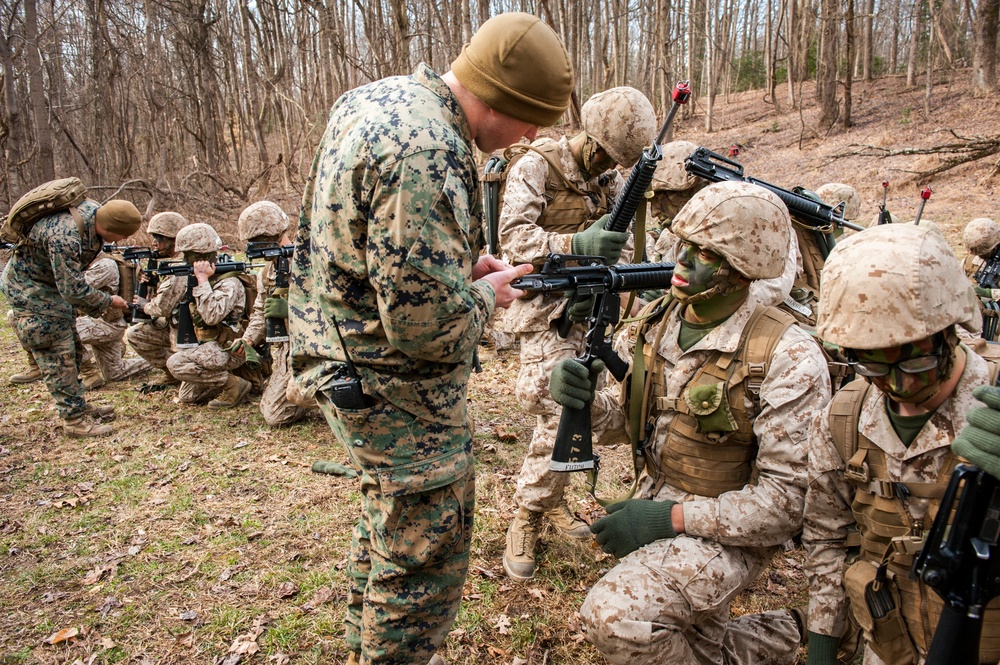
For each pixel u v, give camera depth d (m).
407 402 2.00
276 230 5.33
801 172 16.53
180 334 5.65
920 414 1.88
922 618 1.93
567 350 3.39
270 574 3.48
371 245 1.79
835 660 2.23
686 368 2.49
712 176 3.52
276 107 26.03
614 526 2.49
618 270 2.55
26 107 18.62
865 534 2.05
